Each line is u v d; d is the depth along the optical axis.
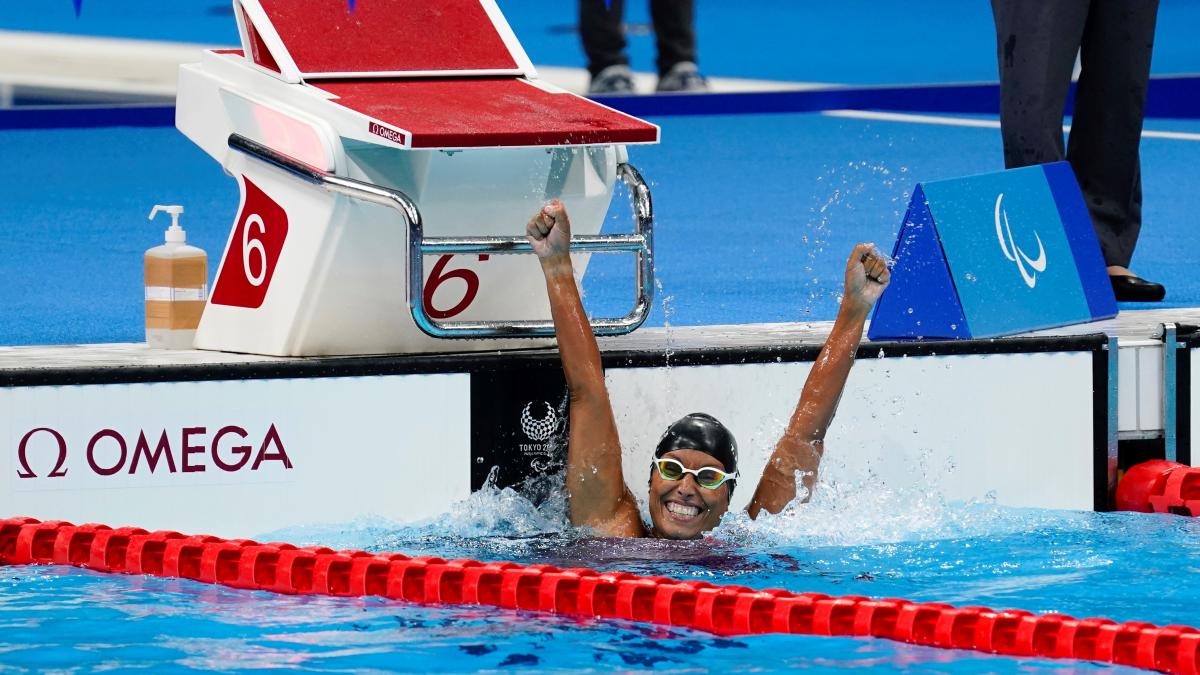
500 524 17.56
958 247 19.06
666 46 55.62
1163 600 14.81
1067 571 15.82
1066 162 20.80
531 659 13.20
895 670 13.05
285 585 15.23
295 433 17.14
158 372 16.72
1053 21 21.58
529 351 18.08
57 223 32.09
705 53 62.84
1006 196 19.83
